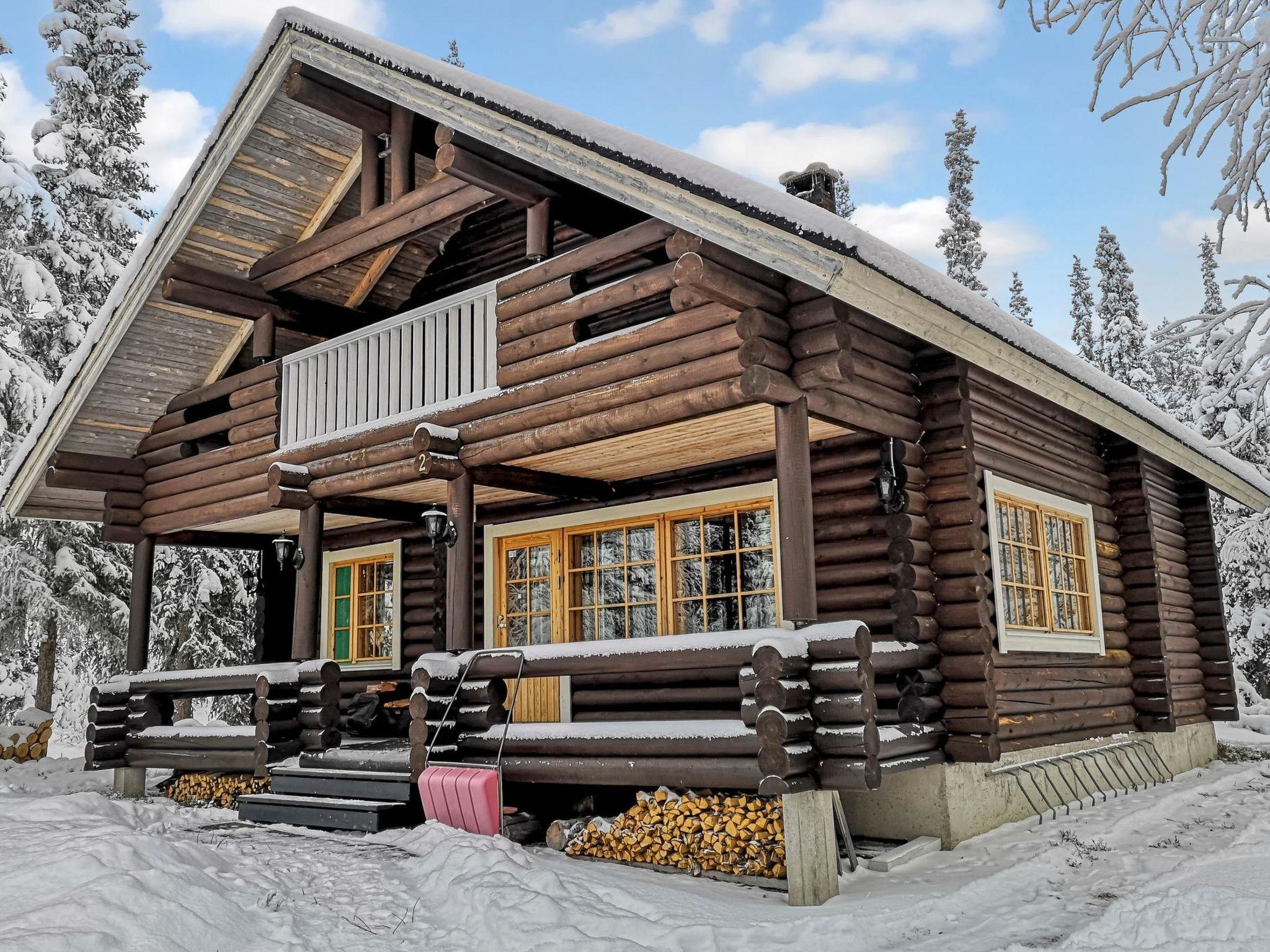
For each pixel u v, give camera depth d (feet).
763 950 15.42
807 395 21.45
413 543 38.55
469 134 24.85
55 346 56.39
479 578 34.96
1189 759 38.06
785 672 19.61
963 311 22.41
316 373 32.40
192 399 37.09
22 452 37.73
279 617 43.21
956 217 92.17
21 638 54.13
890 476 23.98
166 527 36.96
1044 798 27.48
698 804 22.09
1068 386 28.43
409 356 29.55
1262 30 15.24
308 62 28.71
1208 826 25.93
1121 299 96.27
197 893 15.44
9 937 12.90
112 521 37.58
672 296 22.62
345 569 41.04
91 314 56.85
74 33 60.13
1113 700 33.06
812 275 19.54
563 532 32.81
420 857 20.53
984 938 16.46
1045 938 16.28
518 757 24.22
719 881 21.20
